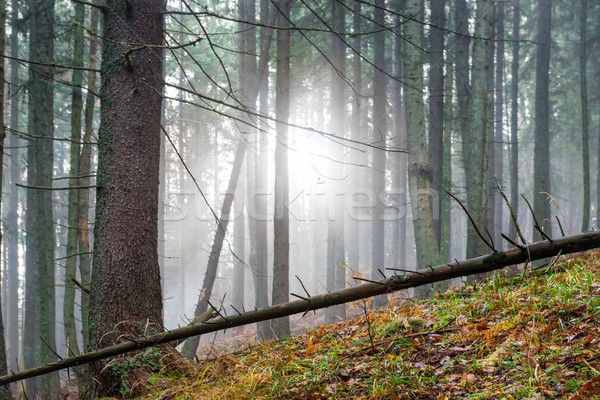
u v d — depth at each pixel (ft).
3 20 23.76
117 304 17.60
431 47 54.39
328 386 12.92
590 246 11.15
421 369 12.78
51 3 43.01
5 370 21.75
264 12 56.49
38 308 44.42
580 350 11.30
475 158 37.04
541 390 10.25
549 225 59.11
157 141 19.16
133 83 18.54
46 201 44.45
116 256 17.84
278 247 37.65
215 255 39.42
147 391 16.22
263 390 13.74
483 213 36.94
